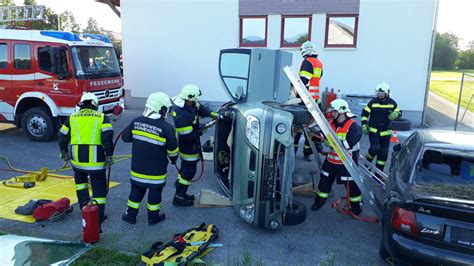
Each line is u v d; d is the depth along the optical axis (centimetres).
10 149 840
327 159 514
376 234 464
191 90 490
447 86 2298
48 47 861
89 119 451
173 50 1278
